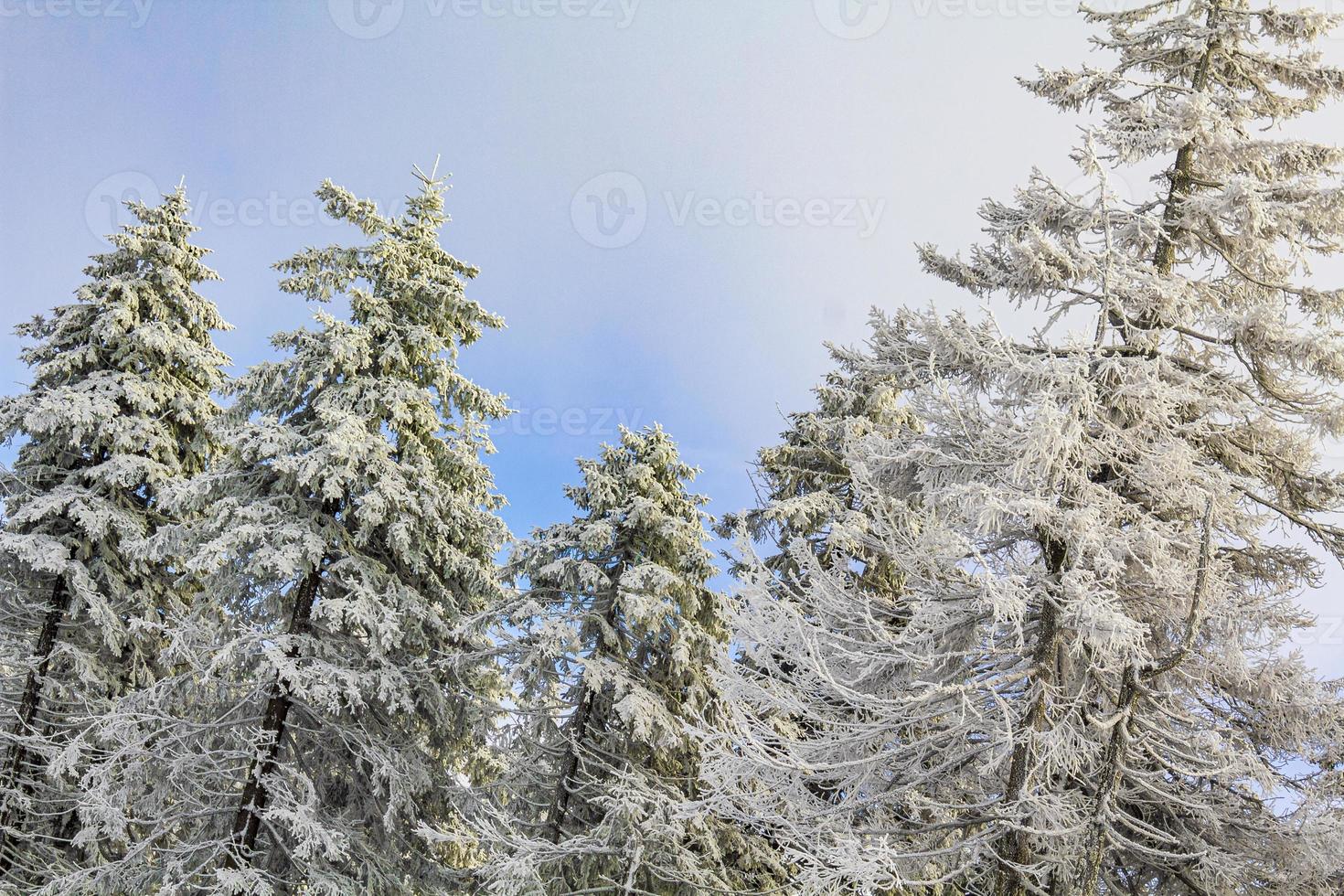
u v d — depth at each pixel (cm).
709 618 1591
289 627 1490
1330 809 862
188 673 1424
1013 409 942
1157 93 1185
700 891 1300
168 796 1497
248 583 1477
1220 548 1042
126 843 1638
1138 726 955
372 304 1602
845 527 1238
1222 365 1067
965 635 991
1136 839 1003
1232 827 948
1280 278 1122
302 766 1479
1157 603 947
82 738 1488
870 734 941
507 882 1216
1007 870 917
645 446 1631
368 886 1364
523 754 1537
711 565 1538
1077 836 920
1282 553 1076
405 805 1423
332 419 1436
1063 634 971
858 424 1645
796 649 1002
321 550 1407
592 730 1494
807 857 788
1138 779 891
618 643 1495
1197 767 926
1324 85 1148
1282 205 980
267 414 1555
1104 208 969
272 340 1587
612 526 1555
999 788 1066
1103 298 1002
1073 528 842
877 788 1033
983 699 933
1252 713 1001
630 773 1420
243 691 1482
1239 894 926
